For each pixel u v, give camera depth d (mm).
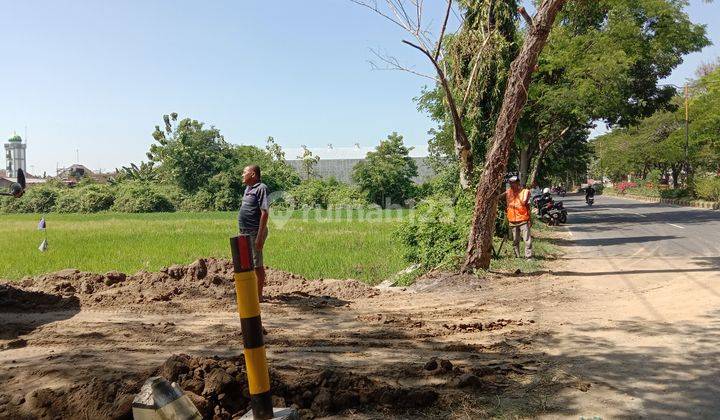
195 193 52844
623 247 15547
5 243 17328
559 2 9898
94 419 3562
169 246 16219
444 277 9883
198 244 16828
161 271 9578
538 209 26047
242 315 2910
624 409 3895
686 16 28219
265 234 7988
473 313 7398
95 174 95938
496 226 15047
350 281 9805
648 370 4742
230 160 54125
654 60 28922
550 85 25609
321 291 9211
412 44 10680
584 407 3938
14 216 43438
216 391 3754
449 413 3854
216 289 8812
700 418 3725
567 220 29203
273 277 10227
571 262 12508
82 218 37500
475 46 12961
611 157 62656
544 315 7129
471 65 13453
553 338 5910
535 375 4645
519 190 12953
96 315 7203
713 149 41938
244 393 3848
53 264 12398
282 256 13688
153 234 20859
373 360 5102
